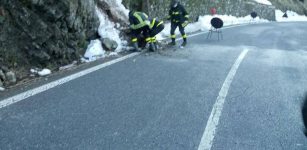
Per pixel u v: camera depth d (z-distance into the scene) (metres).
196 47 10.91
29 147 3.73
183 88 6.19
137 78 6.64
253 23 27.05
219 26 13.59
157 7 14.45
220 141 4.18
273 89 6.54
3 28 6.35
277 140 4.31
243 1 30.44
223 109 5.25
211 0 22.30
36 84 5.91
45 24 7.08
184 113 4.98
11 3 6.54
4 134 3.97
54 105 4.95
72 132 4.14
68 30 7.92
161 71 7.33
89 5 8.73
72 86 5.88
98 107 4.99
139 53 9.21
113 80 6.40
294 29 23.12
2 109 4.67
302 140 4.35
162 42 11.32
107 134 4.16
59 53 7.38
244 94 6.08
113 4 11.15
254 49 11.43
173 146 3.97
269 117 5.05
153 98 5.54
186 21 10.77
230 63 8.66
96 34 9.55
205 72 7.50
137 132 4.26
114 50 9.29
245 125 4.70
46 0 7.02
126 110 4.95
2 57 6.25
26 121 4.35
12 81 5.98
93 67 7.32
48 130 4.15
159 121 4.63
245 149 4.01
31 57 6.83
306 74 8.08
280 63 9.20
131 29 9.47
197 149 3.94
